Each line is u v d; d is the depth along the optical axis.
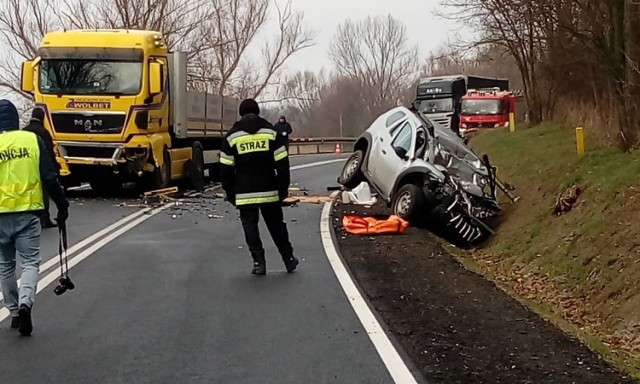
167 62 20.17
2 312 8.06
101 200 18.89
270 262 10.85
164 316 7.90
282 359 6.53
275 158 9.81
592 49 16.42
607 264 11.36
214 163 24.83
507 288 11.70
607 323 9.98
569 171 16.66
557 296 11.46
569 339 7.57
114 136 18.53
